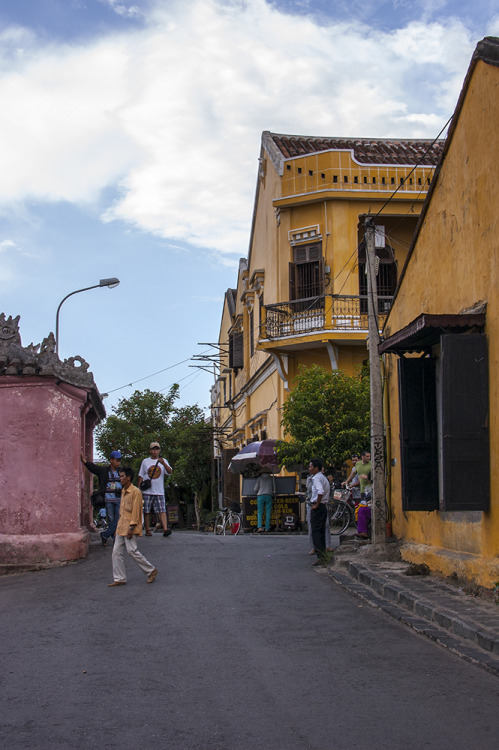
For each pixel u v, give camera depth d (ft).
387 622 28.48
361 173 81.71
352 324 79.61
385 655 23.68
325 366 83.92
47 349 44.50
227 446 143.33
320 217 82.79
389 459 46.50
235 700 19.35
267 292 95.20
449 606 28.50
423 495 38.11
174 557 45.21
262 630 27.14
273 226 90.33
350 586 35.50
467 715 18.16
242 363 120.26
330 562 43.14
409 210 81.51
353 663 22.79
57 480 44.50
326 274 81.41
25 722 17.84
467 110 34.19
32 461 44.47
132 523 36.52
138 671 22.08
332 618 29.19
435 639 25.31
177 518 151.43
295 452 70.54
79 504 45.44
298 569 41.45
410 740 16.61
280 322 84.12
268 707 18.79
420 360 39.65
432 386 39.50
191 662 22.98
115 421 154.51
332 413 70.33
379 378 45.16
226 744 16.38
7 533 43.78
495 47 30.81
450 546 35.91
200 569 40.93
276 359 85.66
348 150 81.71
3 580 40.34
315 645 24.99
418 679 21.08
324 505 45.52
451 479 31.07
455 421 31.35
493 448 30.94
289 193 83.56
